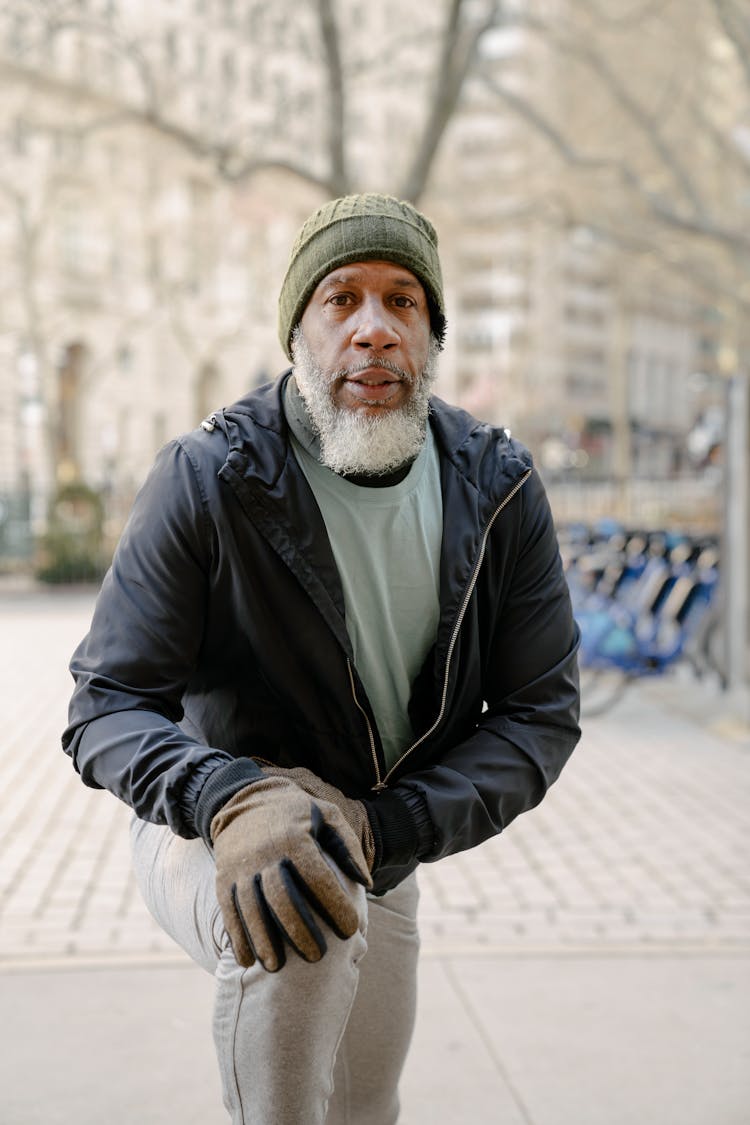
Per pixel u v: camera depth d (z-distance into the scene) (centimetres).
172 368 4128
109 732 143
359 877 127
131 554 156
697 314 2383
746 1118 254
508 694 172
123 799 142
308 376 157
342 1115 190
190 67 1692
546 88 1817
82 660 153
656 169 1775
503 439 176
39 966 333
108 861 450
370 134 1978
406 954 187
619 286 2605
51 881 425
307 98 1577
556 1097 263
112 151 2328
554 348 4972
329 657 159
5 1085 266
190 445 159
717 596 764
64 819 513
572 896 412
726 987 324
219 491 155
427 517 167
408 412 157
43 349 2484
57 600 1482
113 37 1324
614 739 679
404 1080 270
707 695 803
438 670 165
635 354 6462
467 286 4619
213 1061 278
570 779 589
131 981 323
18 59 1504
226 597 158
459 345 5031
